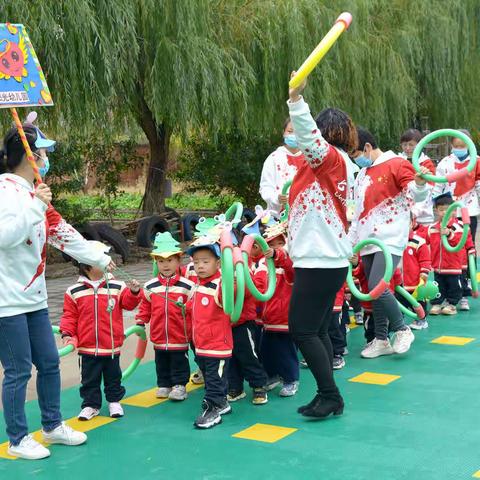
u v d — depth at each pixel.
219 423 5.00
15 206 4.18
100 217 17.78
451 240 8.33
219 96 11.79
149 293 5.52
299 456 4.38
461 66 16.38
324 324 5.02
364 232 6.39
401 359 6.53
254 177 16.44
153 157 14.66
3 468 4.34
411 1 15.62
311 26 13.15
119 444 4.68
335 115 4.88
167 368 5.62
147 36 11.39
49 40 9.68
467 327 7.72
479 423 4.87
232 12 12.66
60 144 12.97
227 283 4.75
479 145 18.67
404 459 4.28
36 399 5.56
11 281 4.33
